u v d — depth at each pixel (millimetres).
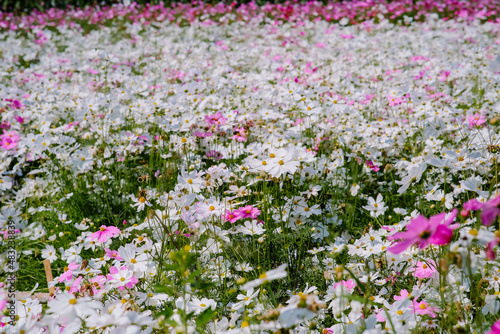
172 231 2387
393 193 3318
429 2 11367
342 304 1861
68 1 14336
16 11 13469
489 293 1900
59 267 2861
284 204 2895
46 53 8766
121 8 12320
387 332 1657
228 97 4922
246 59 7359
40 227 3256
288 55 7230
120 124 4340
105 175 3582
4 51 9109
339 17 11445
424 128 3844
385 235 2359
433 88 5094
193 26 10445
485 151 2912
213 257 2473
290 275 2615
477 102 4543
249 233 2477
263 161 2387
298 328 1854
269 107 4543
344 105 3846
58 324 1801
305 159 2656
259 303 2049
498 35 8336
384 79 5637
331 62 6816
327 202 2998
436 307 1848
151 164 3809
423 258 2176
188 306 1941
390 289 2170
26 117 4887
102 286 2100
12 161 4324
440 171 3109
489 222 1316
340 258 2514
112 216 3250
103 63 6945
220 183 2812
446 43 7719
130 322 1588
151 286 2129
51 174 3797
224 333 1656
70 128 4273
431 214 2758
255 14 11703
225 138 3873
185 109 4262
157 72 6613
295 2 13258
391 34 8820
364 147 3697
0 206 3688
